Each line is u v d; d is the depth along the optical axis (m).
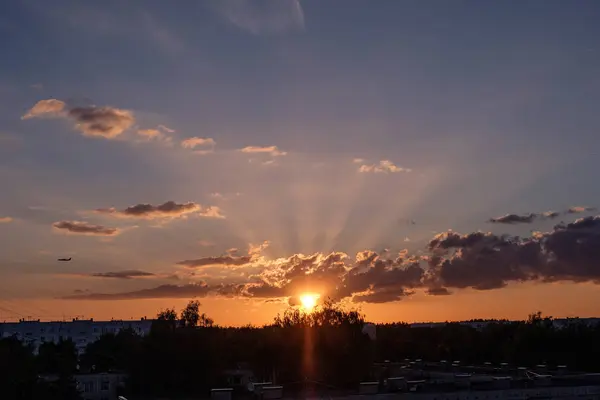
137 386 93.06
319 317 96.81
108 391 98.62
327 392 66.38
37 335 183.00
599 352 111.94
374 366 94.50
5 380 92.94
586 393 64.25
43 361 118.38
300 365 91.50
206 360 93.62
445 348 129.88
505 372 83.00
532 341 117.31
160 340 95.12
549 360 113.75
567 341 115.62
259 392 62.09
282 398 58.50
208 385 92.06
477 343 129.25
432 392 60.78
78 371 115.75
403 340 135.88
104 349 130.75
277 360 93.25
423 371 87.06
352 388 79.31
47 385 96.69
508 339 126.38
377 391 61.66
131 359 94.88
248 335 113.19
